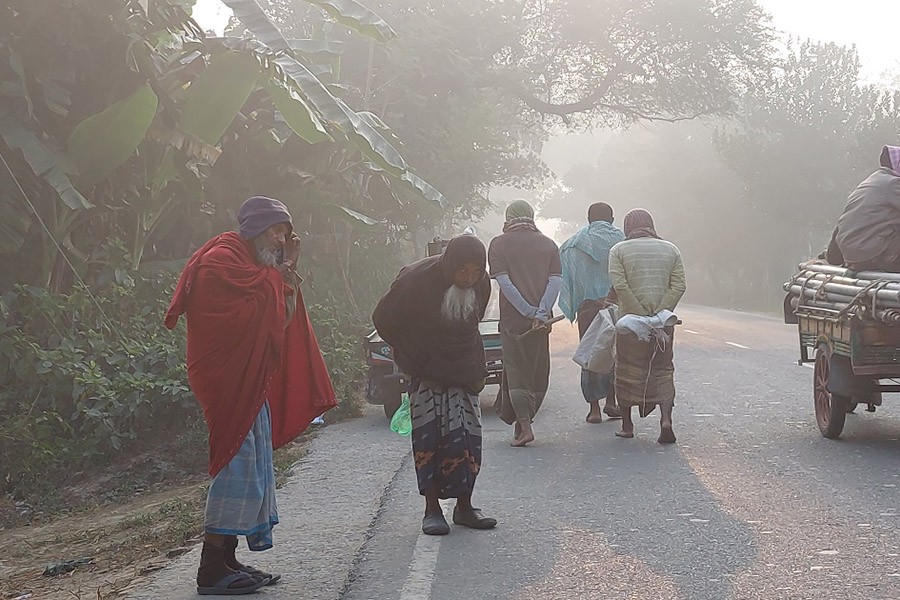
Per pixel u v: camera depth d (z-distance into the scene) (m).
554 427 9.79
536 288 8.46
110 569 6.18
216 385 4.78
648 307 8.55
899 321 7.28
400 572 5.13
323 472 8.17
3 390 10.55
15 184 11.82
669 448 8.35
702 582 4.75
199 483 9.42
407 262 31.66
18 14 12.30
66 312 11.70
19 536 8.09
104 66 12.62
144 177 13.54
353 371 14.12
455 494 5.89
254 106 15.85
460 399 5.93
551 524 5.99
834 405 8.32
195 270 4.82
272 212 4.96
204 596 4.86
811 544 5.33
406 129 26.78
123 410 10.34
